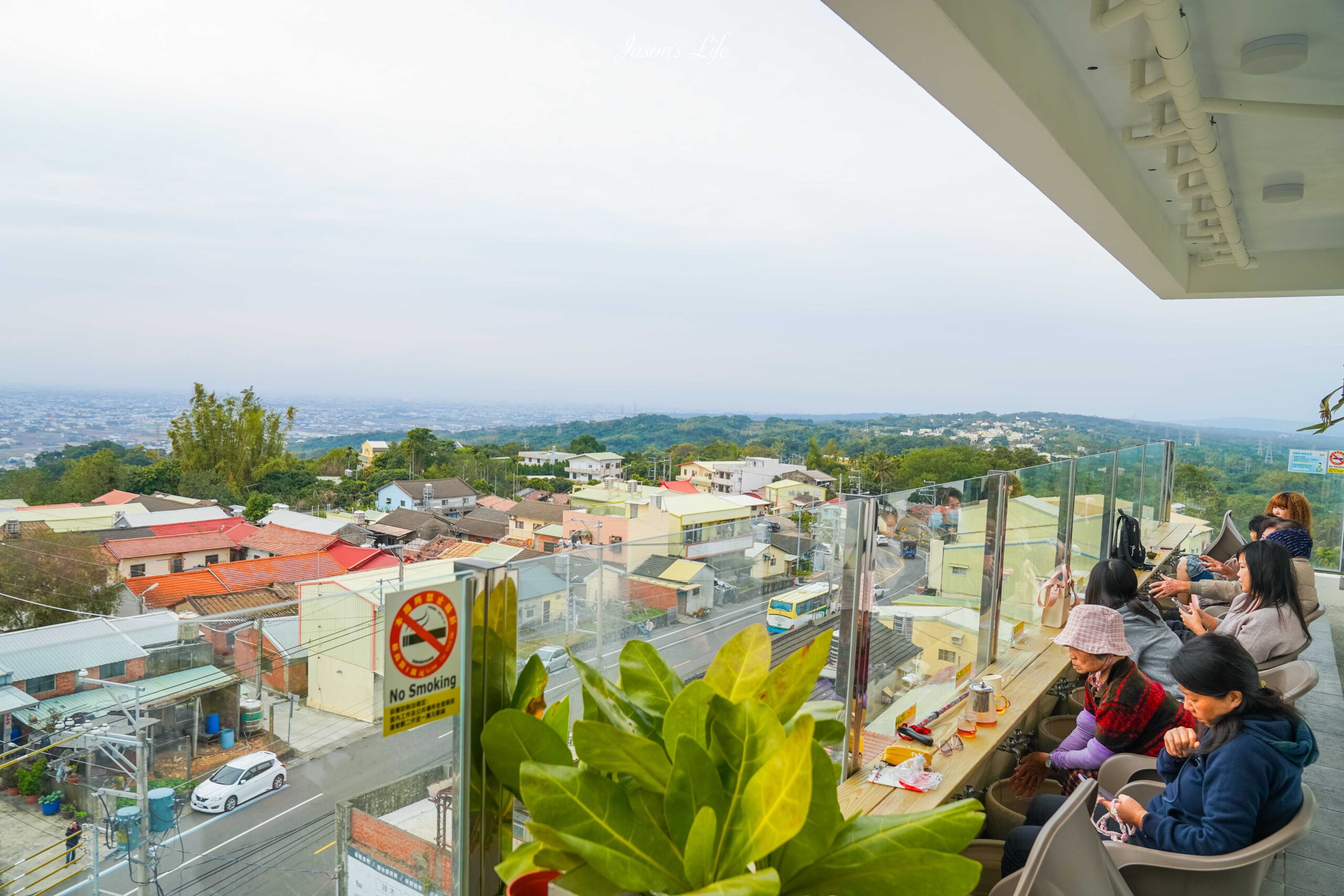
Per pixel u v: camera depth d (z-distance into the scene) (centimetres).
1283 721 183
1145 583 459
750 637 109
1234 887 183
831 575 221
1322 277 598
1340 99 316
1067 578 369
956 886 77
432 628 93
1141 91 279
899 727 236
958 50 221
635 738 83
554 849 82
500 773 95
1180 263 593
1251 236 568
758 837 74
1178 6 218
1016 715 265
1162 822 193
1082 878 136
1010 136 283
